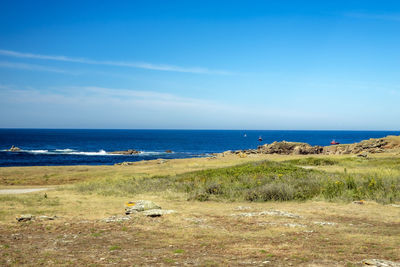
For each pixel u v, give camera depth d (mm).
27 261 6348
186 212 11859
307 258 6473
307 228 9312
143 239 8211
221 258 6523
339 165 34469
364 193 15875
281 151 77062
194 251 7078
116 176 31891
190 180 22000
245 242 7828
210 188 17516
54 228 9508
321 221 10336
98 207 13406
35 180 31984
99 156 84938
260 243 7723
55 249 7305
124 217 10898
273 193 15719
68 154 89250
